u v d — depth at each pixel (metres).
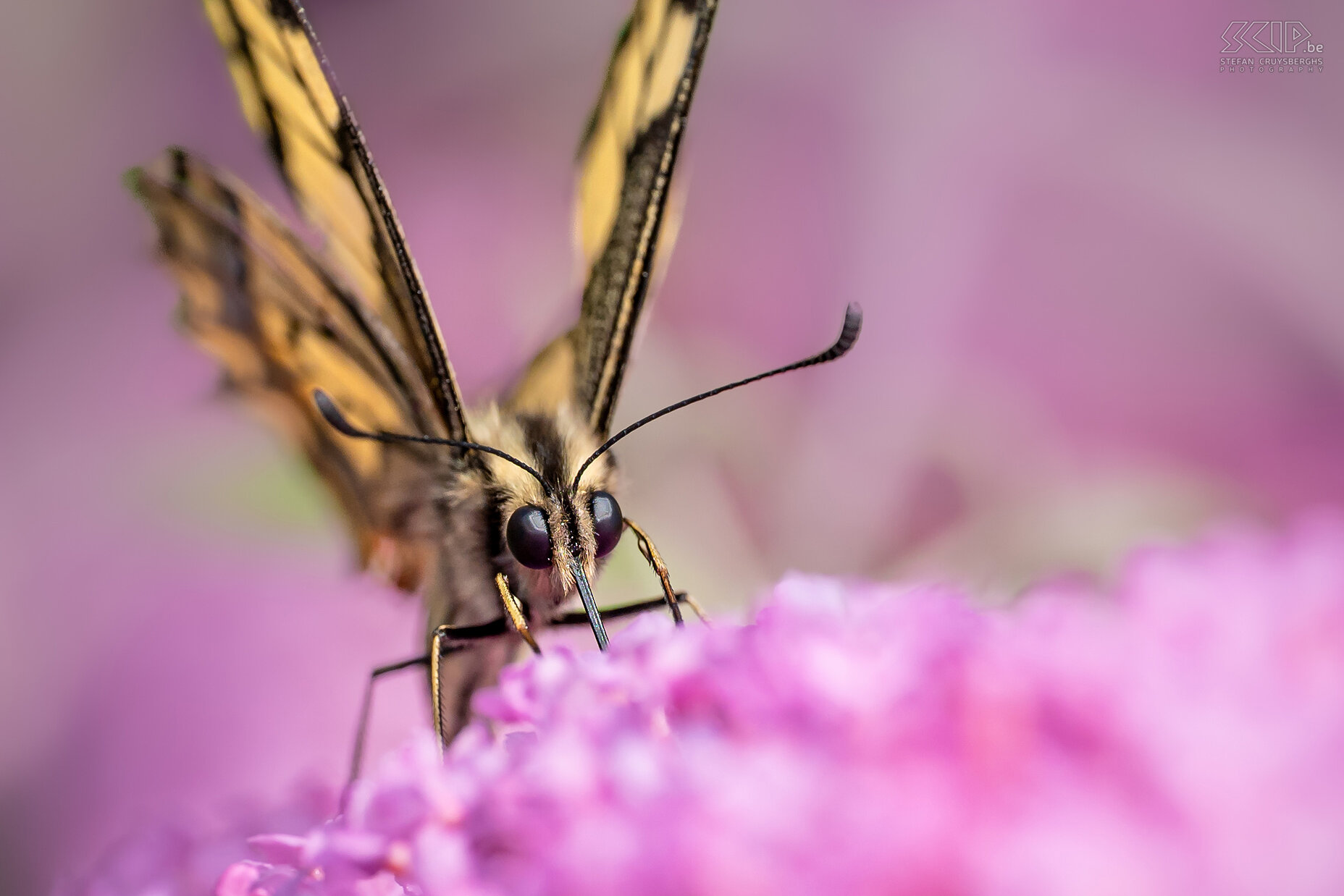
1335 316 0.26
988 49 0.27
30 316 0.27
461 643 0.17
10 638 0.23
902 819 0.15
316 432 0.19
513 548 0.17
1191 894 0.15
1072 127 0.26
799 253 0.27
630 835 0.15
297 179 0.18
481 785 0.16
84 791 0.23
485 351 0.25
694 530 0.20
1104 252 0.26
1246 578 0.15
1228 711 0.15
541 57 0.28
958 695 0.15
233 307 0.18
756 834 0.15
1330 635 0.15
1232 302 0.26
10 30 0.28
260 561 0.23
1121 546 0.19
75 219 0.27
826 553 0.21
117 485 0.24
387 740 0.22
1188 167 0.26
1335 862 0.15
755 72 0.27
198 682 0.23
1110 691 0.15
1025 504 0.20
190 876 0.16
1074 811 0.15
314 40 0.18
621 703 0.16
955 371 0.25
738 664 0.15
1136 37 0.26
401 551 0.18
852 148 0.27
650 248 0.18
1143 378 0.26
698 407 0.20
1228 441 0.26
